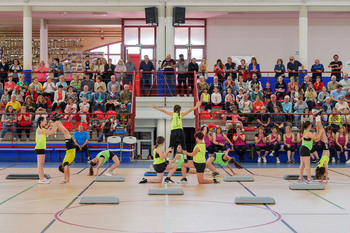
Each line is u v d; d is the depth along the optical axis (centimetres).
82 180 1241
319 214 798
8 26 2958
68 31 3073
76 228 693
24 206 873
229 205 884
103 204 892
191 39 2689
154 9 2223
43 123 1181
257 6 2306
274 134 1709
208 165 1327
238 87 2034
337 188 1101
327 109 1877
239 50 2686
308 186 1081
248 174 1374
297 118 1861
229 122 1761
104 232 668
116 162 1327
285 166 1595
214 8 2300
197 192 1043
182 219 757
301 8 2308
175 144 1376
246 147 1703
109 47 3109
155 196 988
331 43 2702
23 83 2073
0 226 705
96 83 2042
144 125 1952
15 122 1784
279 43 2686
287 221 742
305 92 2025
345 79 2131
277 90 2052
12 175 1264
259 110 1861
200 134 1187
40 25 2733
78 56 3047
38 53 3038
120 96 1950
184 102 1986
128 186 1134
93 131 1848
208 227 700
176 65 2181
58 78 2216
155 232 669
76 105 1866
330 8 2317
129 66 2173
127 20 2711
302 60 2319
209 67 2686
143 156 1969
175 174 1355
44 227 699
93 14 2609
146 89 2098
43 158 1186
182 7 2258
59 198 961
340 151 1717
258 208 853
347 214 797
